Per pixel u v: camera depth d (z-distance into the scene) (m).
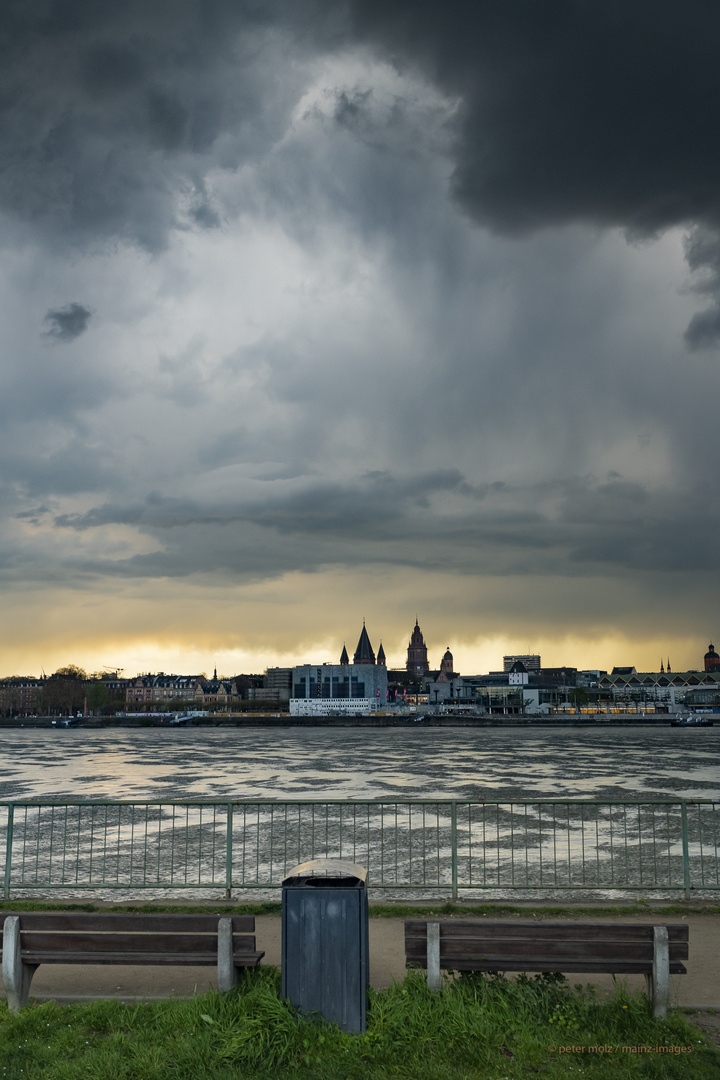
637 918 14.60
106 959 10.03
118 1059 8.51
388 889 20.92
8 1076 8.29
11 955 10.09
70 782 66.56
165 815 39.59
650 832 33.75
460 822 37.06
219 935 9.84
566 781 64.00
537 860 27.62
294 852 28.98
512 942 9.72
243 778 68.38
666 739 161.25
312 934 9.39
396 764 85.56
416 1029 9.09
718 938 13.37
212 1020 9.12
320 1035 8.90
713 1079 8.11
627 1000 9.73
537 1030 9.15
